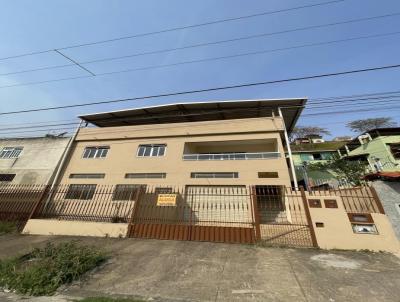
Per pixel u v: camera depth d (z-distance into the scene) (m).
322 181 20.16
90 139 20.11
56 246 7.74
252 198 9.28
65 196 17.02
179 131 18.84
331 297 4.43
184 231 9.05
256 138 17.36
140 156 18.38
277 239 8.41
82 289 5.06
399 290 4.66
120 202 16.02
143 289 4.97
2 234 10.53
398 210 7.39
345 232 7.55
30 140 21.27
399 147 21.12
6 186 17.75
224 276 5.50
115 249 7.80
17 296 4.77
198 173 16.64
